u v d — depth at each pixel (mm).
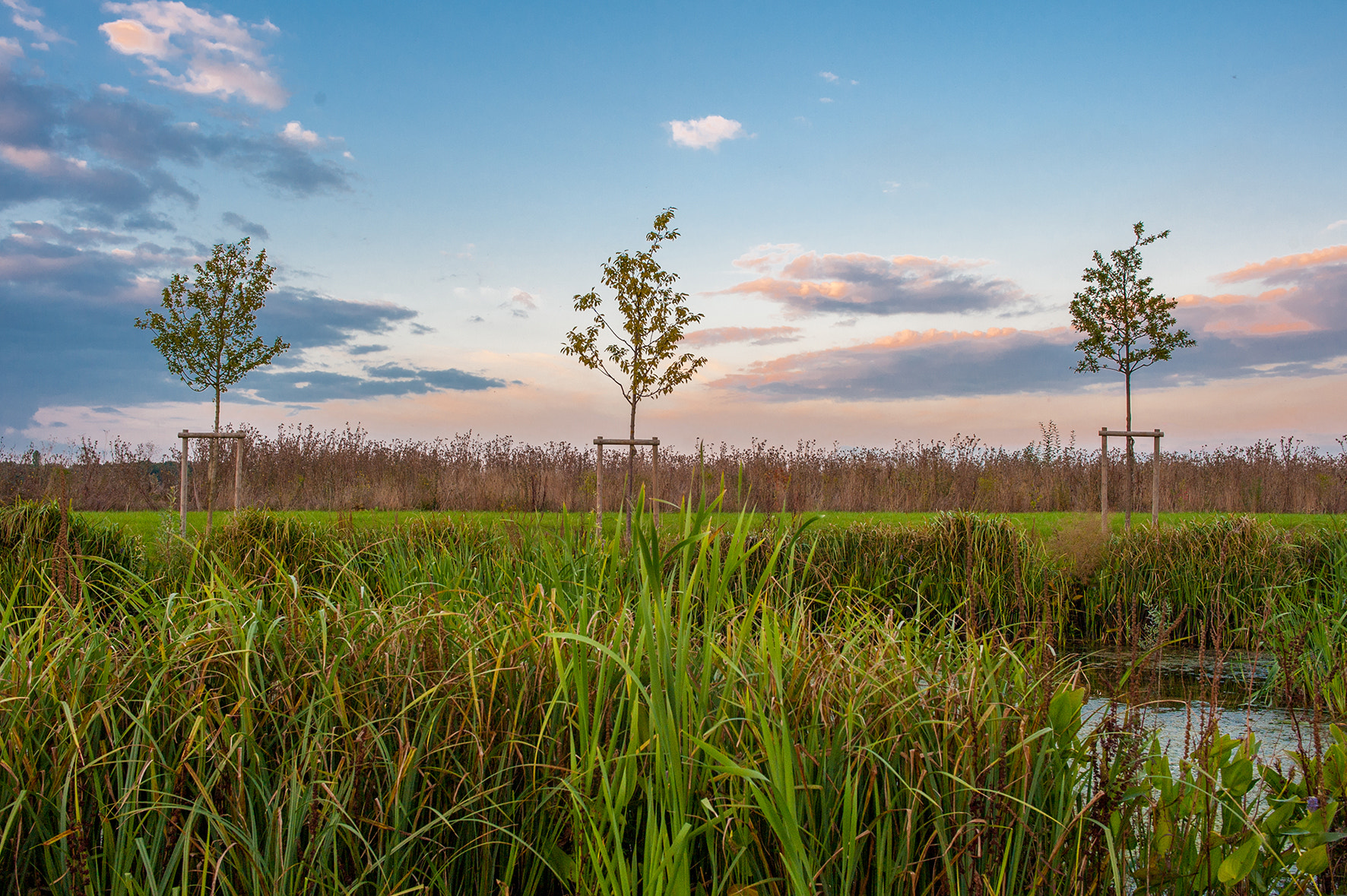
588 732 2299
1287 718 4609
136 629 2758
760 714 2072
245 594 3164
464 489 15117
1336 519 9461
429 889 2139
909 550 8109
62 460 16656
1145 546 8266
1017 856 2133
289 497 15695
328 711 2424
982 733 2338
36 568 6035
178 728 2420
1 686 2385
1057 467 17703
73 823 2139
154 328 14070
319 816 2074
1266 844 2238
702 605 3197
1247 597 7469
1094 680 5156
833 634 3252
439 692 2547
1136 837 2480
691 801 2262
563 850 2361
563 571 4469
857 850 2129
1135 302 13031
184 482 9273
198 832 2234
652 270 11414
